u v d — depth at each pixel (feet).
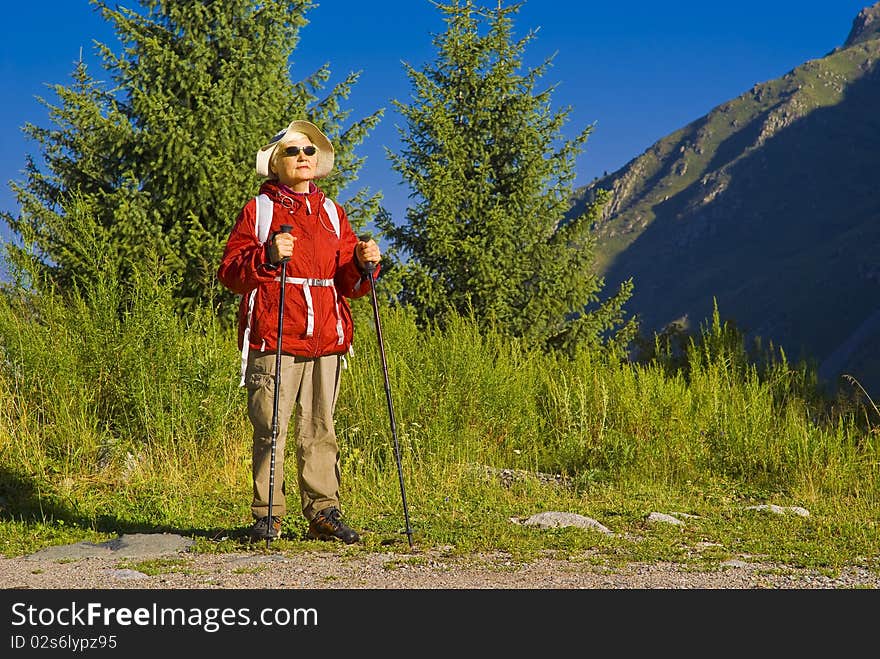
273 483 19.47
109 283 34.40
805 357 47.85
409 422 32.94
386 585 15.83
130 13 54.70
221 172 50.90
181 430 30.22
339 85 57.93
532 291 76.95
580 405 38.70
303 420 20.33
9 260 33.22
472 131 78.95
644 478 33.73
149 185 53.42
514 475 31.96
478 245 74.74
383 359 20.42
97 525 23.02
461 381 35.68
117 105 55.06
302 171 20.34
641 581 16.76
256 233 19.93
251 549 19.29
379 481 28.43
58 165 53.67
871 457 34.63
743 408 38.68
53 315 32.65
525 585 16.08
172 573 16.74
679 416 36.91
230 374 32.14
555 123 78.84
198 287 50.80
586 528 22.80
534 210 77.51
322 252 20.08
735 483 34.17
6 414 29.48
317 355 20.11
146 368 30.91
